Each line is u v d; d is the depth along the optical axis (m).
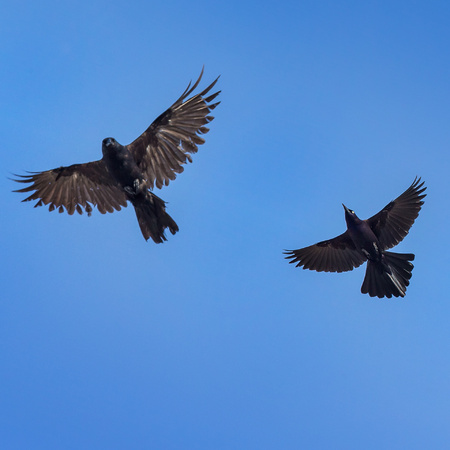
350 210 17.80
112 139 14.06
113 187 15.10
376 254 17.69
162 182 14.67
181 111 14.30
